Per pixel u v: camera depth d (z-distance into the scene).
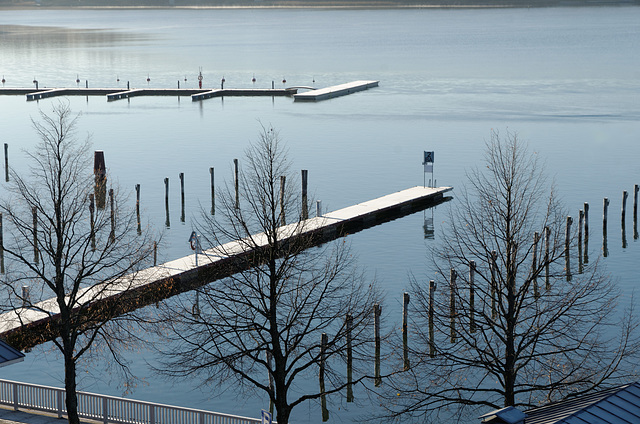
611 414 26.38
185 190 90.69
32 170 97.56
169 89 174.62
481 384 45.69
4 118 140.88
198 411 35.28
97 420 36.94
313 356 47.97
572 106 146.88
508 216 42.25
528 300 52.41
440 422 42.59
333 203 84.81
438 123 131.12
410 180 94.44
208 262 62.41
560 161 100.81
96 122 136.75
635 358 46.62
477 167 99.81
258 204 77.25
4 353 31.78
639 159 101.56
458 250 61.56
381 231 75.56
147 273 53.25
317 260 64.38
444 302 51.34
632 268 64.62
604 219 72.44
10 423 36.28
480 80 192.75
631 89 169.62
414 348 49.50
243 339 48.56
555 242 51.72
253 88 183.38
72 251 63.88
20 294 54.81
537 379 44.06
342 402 44.91
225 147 114.12
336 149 111.56
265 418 28.89
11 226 72.12
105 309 44.28
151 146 115.31
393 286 60.09
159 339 50.66
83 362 48.88
